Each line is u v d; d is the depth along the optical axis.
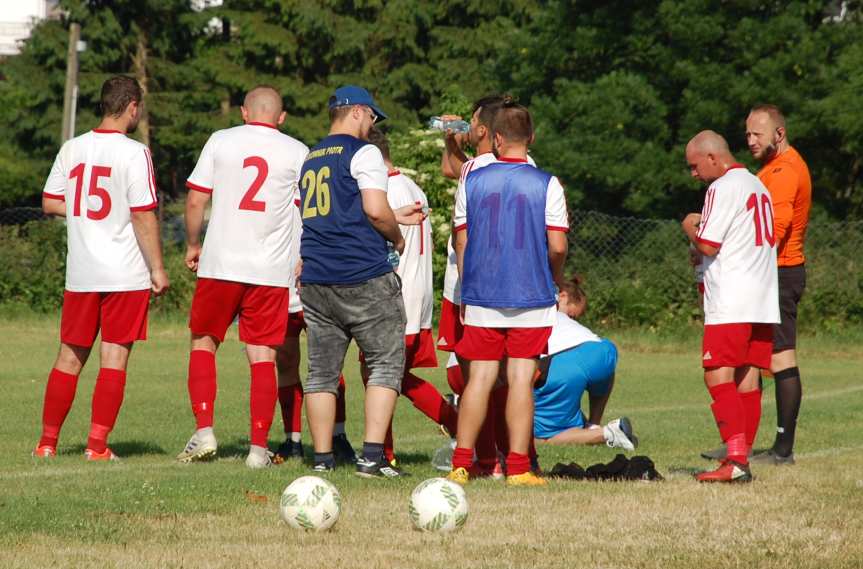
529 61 106.19
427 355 28.95
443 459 28.64
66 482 24.52
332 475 26.06
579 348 34.59
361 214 25.97
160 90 154.75
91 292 29.05
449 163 30.20
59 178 29.59
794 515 22.03
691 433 36.62
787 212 30.09
